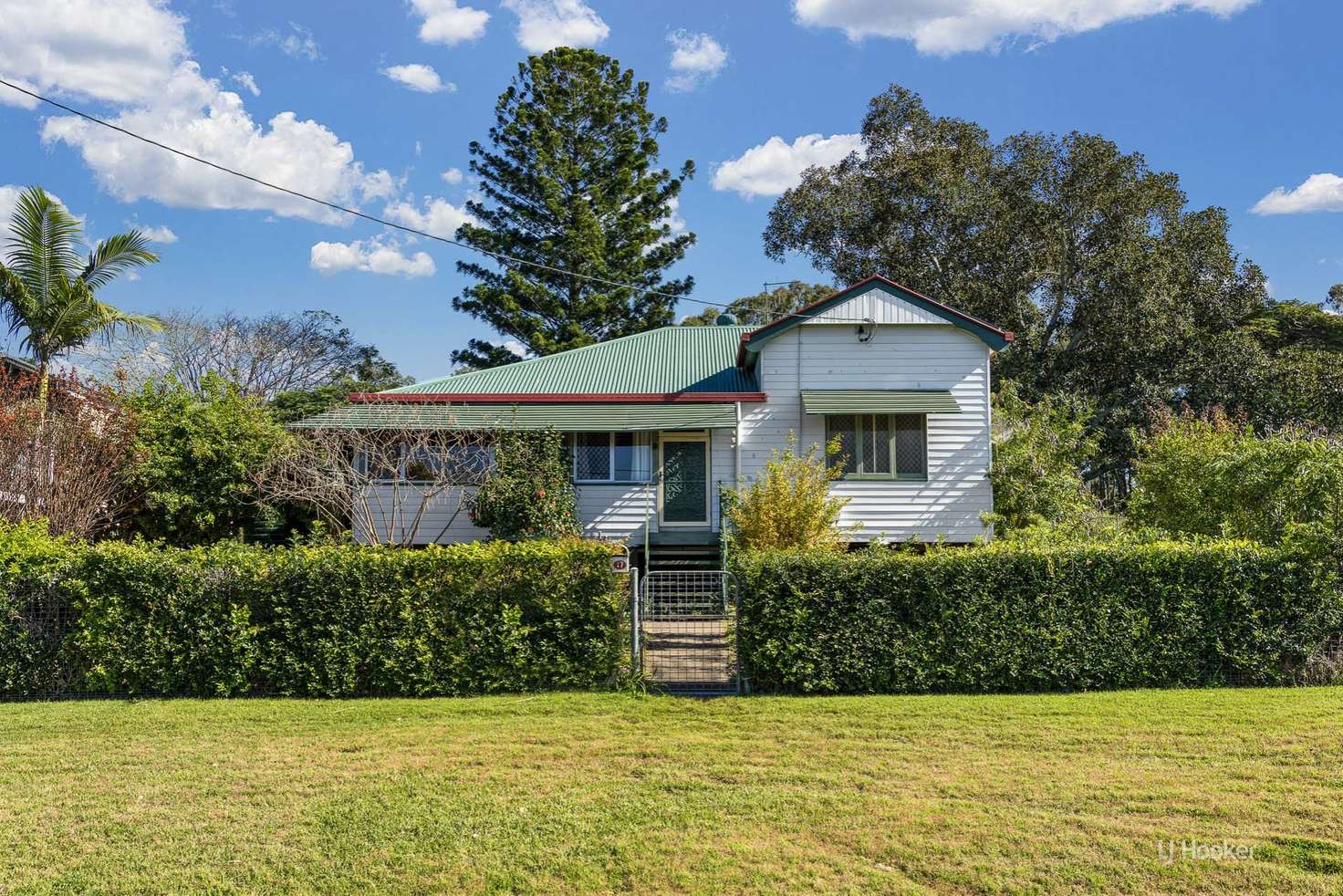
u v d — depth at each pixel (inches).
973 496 815.7
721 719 389.4
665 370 916.0
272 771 324.8
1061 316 1401.3
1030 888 229.5
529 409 812.0
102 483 687.7
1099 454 1267.2
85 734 374.3
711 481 834.8
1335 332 1599.4
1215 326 1370.6
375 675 438.6
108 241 802.2
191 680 437.7
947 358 826.8
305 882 237.3
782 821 273.6
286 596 439.2
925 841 257.3
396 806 289.4
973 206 1378.0
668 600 504.4
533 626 443.2
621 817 278.8
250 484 761.6
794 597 438.9
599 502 821.2
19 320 776.9
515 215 1754.4
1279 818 270.1
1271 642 439.2
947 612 437.1
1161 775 310.7
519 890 233.0
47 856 253.0
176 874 241.8
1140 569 441.1
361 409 791.7
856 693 437.4
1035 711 393.4
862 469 820.6
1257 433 1202.6
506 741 361.4
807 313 824.3
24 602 436.5
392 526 742.5
